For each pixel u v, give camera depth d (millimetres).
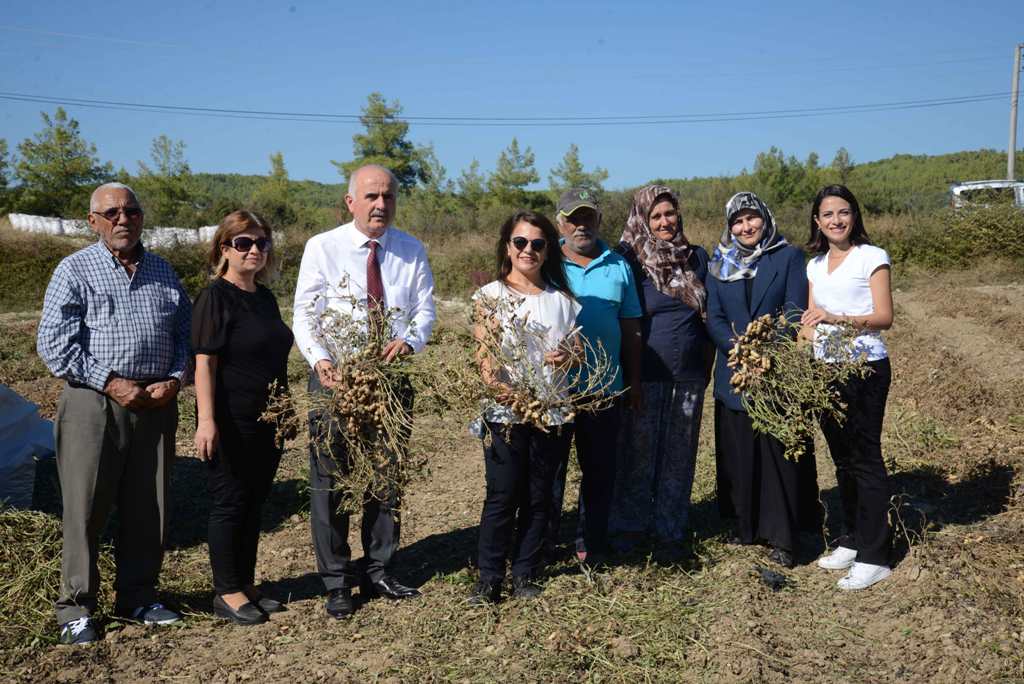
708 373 4812
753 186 40656
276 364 4062
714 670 3455
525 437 4035
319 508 4094
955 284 17844
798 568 4488
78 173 39750
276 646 3826
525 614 3959
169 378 4031
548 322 4078
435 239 26438
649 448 4758
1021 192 22250
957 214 20859
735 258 4492
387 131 50375
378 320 3971
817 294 4406
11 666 3600
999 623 3619
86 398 3818
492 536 4082
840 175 42688
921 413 7371
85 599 3895
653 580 4301
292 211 34250
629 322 4531
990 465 5500
